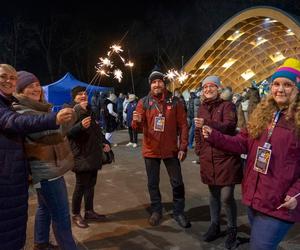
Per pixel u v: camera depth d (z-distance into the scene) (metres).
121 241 4.07
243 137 2.71
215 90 3.91
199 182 6.70
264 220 2.38
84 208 4.87
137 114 4.41
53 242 3.94
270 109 2.47
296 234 4.27
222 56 19.83
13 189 2.21
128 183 6.69
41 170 2.93
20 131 2.14
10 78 2.38
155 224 4.53
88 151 4.30
